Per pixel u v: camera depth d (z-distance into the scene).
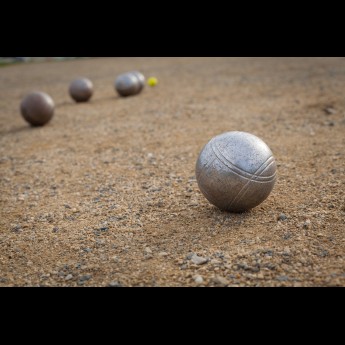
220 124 1.09
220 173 0.63
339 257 0.55
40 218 0.77
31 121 1.19
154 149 0.99
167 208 0.75
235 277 0.54
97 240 0.67
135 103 1.34
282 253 0.57
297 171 0.85
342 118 1.05
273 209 0.70
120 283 0.55
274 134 1.00
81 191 0.85
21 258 0.63
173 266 0.57
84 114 1.28
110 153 0.99
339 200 0.72
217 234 0.64
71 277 0.57
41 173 0.93
